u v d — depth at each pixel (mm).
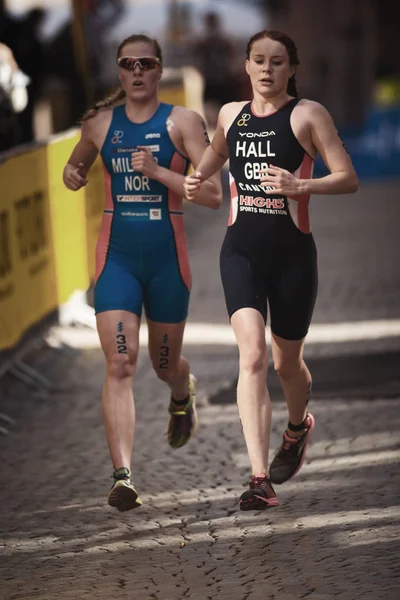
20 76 23125
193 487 14820
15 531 13484
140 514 13828
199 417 18234
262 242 13258
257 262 13383
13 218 20109
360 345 22547
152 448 16672
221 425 17734
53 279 22906
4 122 22859
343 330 23938
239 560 12078
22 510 14258
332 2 68812
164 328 14492
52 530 13445
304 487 14531
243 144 13164
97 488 15031
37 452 16844
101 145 14164
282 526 13078
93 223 26781
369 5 69062
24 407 19375
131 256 14148
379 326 24203
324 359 21562
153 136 14008
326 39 69250
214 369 21281
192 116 14070
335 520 13148
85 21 37281
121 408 13578
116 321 13844
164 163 14062
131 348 13797
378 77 82625
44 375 21297
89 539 13055
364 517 13188
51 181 22797
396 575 11320
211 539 12805
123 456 13391
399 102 77500
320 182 12805
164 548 12594
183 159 14148
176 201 14203
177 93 44281
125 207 14125
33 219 21453
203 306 26703
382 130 53406
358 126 61594
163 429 17641
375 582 11164
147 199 14070
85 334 24312
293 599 10891
